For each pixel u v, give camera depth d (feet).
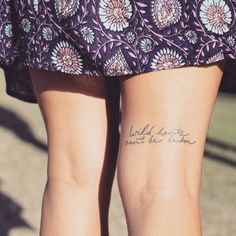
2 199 17.02
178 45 6.80
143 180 7.00
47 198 8.06
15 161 21.04
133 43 6.84
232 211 15.81
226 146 22.02
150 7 6.80
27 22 7.26
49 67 7.13
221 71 7.04
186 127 6.88
